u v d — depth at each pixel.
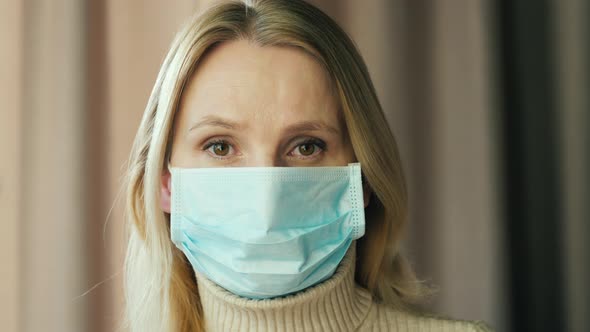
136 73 1.61
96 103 1.60
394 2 1.75
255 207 0.89
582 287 1.70
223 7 0.94
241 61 0.91
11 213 1.55
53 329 1.56
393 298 1.14
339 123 0.96
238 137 0.91
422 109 1.75
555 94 1.74
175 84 0.94
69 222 1.57
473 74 1.75
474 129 1.75
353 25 1.73
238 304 0.90
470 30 1.76
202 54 0.93
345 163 0.98
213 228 0.90
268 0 0.94
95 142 1.60
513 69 1.79
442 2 1.78
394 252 1.12
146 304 1.08
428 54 1.76
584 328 1.69
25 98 1.57
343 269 0.96
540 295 1.75
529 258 1.77
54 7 1.59
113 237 1.58
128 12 1.62
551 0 1.75
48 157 1.58
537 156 1.77
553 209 1.74
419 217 1.74
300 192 0.91
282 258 0.89
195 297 1.08
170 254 1.02
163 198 1.01
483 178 1.74
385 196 1.03
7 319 1.54
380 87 1.73
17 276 1.55
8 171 1.55
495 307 1.73
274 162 0.91
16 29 1.57
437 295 1.75
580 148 1.71
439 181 1.76
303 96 0.91
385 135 1.03
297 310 0.91
